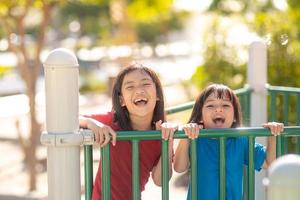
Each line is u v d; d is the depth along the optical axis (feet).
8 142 46.52
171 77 68.64
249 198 12.06
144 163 13.33
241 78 33.65
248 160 12.14
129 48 71.26
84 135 11.57
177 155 12.92
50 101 11.43
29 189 33.37
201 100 13.37
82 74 79.97
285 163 7.95
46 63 11.38
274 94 19.77
